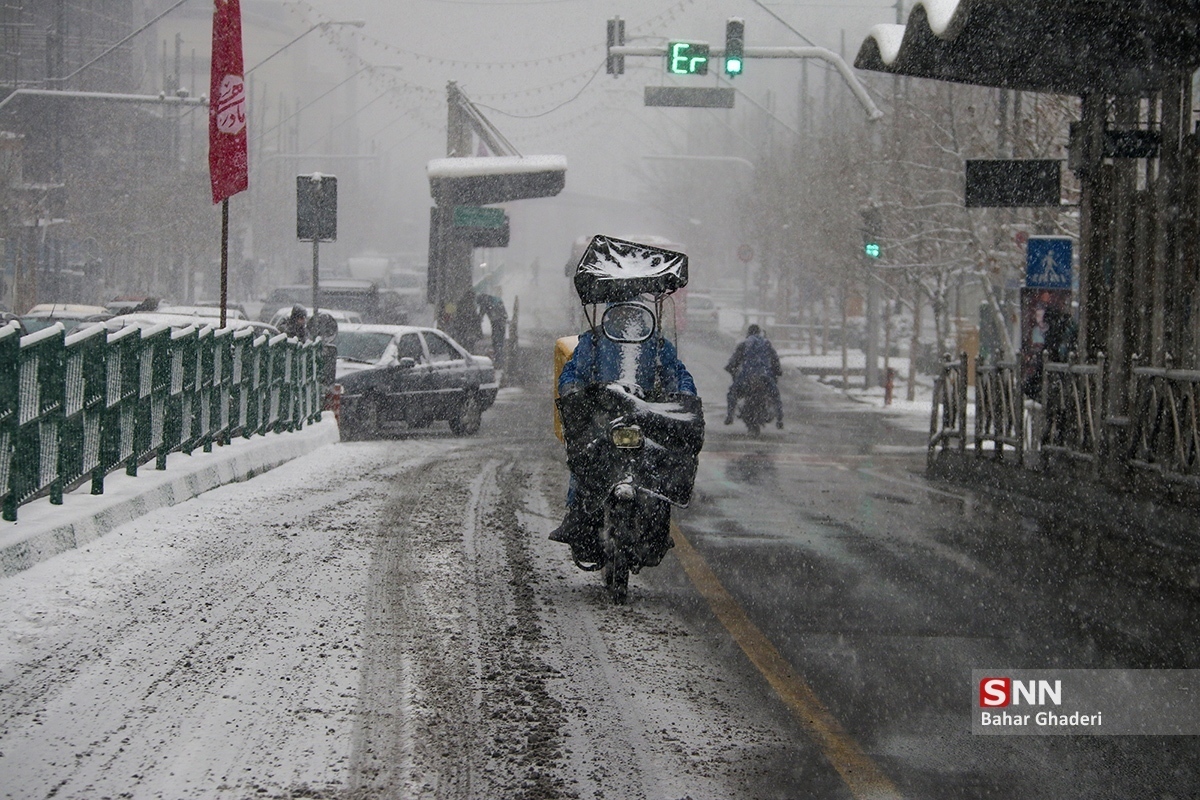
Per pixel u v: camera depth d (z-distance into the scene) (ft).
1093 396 53.06
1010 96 102.53
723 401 123.54
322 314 82.94
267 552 35.17
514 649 26.16
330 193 74.69
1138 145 52.85
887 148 127.03
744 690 23.98
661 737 21.07
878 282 139.44
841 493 55.31
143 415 42.27
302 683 23.12
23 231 168.45
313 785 18.37
